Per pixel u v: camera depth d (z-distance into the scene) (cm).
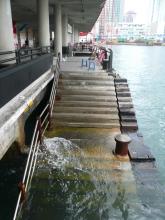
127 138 771
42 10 1586
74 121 998
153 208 586
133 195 621
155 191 637
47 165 722
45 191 626
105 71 1337
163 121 1367
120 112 1023
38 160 744
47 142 846
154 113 1536
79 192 627
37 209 579
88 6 2269
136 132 952
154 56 6731
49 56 1191
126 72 3531
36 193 619
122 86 1170
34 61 848
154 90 2298
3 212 594
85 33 7250
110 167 721
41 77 987
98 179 671
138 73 3453
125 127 967
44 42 1631
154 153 927
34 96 760
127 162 745
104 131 948
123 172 701
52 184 649
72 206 588
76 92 1134
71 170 703
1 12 823
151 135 1141
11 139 680
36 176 675
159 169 772
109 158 763
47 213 571
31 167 651
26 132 988
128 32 15762
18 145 759
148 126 1274
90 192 627
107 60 1433
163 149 973
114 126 977
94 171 702
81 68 1465
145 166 732
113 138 893
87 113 1036
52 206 587
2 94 539
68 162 739
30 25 4678
